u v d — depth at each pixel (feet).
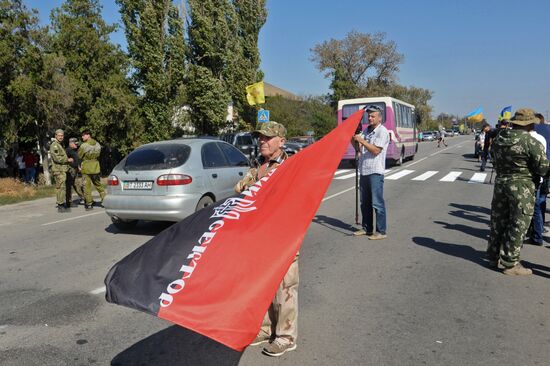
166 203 22.57
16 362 10.85
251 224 9.00
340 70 177.47
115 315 13.69
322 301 14.43
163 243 9.06
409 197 36.88
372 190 22.26
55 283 16.80
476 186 43.39
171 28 76.84
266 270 8.51
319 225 26.14
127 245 22.61
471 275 16.76
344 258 19.25
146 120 76.54
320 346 11.40
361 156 22.82
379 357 10.81
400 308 13.78
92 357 11.10
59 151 34.09
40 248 22.48
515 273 16.69
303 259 19.19
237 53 89.76
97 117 64.54
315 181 9.50
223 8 85.40
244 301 8.14
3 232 27.17
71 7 68.03
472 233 23.54
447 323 12.67
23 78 52.60
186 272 8.44
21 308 14.29
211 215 9.44
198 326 7.88
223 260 8.55
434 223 26.21
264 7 94.58
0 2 52.54
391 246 21.13
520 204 16.19
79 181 38.06
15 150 67.31
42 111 56.44
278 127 11.07
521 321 12.75
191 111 84.12
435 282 16.05
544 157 15.74
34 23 55.47
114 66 69.82
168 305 8.05
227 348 11.39
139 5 73.67
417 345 11.40
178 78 77.51
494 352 11.01
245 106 92.43
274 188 9.63
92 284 16.61
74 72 65.46
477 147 78.13
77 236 25.11
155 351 11.36
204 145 25.31
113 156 77.25
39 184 60.08
